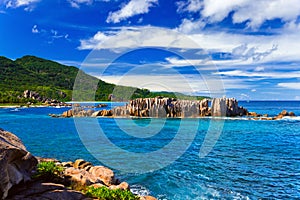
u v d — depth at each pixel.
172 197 17.97
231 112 84.56
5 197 9.15
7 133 11.98
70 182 14.09
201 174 23.22
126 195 13.16
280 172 24.19
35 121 68.88
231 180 21.69
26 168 11.51
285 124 66.19
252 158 29.59
